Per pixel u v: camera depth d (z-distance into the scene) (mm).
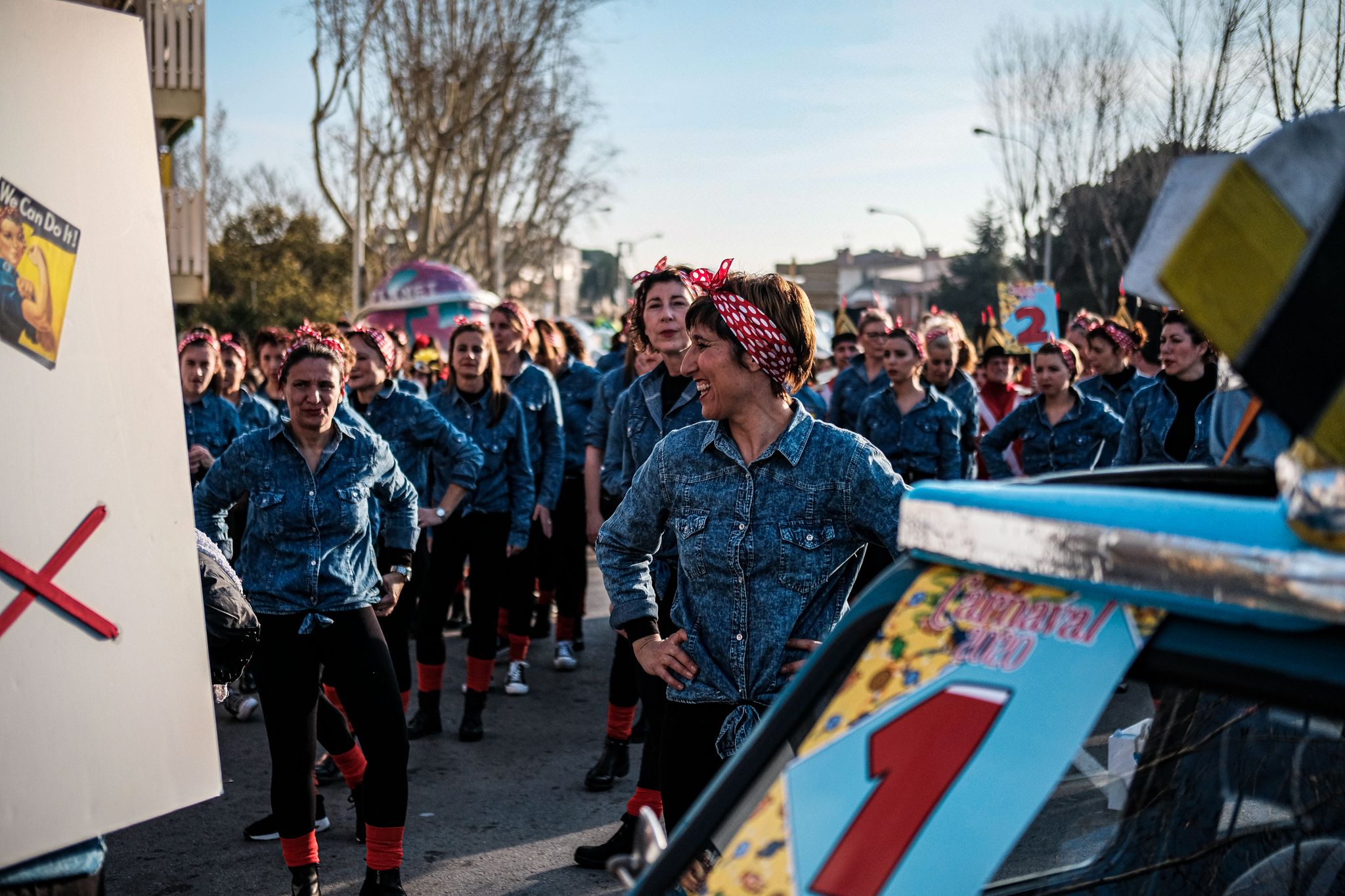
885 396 7152
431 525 5637
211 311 37188
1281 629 1048
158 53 17812
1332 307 876
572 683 7199
